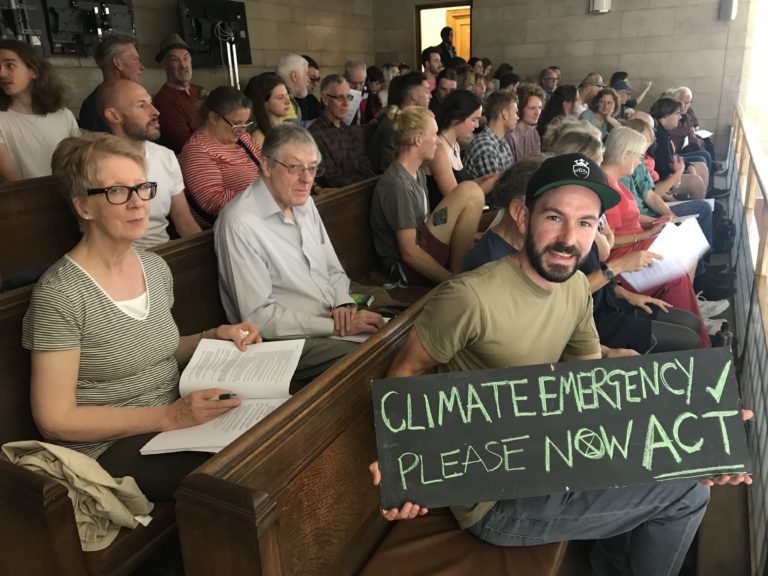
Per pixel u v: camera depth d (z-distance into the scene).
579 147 3.06
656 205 4.51
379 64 10.90
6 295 1.63
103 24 5.47
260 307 2.29
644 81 9.84
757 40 9.20
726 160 8.88
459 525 1.56
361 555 1.47
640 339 2.56
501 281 1.42
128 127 2.67
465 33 12.09
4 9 4.77
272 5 8.12
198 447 1.53
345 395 1.33
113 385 1.70
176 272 2.20
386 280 3.29
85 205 1.61
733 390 1.33
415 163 3.12
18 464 1.36
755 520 2.12
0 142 3.01
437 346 1.41
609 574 1.88
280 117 4.01
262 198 2.34
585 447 1.29
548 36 10.06
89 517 1.41
